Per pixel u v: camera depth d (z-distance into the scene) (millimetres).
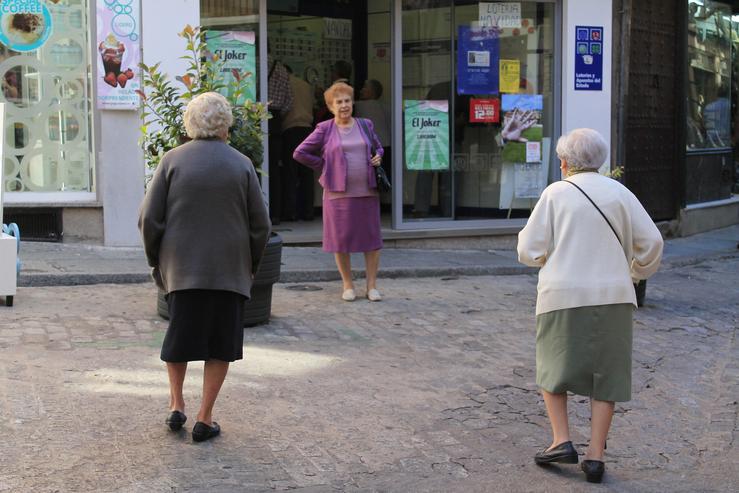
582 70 12375
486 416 5871
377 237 8836
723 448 5508
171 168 4996
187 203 4949
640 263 4891
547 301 4832
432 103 11961
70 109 10539
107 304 8172
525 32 12273
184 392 5984
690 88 14648
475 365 6992
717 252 13000
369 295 8969
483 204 12336
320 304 8734
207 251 4938
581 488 4801
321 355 7016
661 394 6535
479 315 8602
